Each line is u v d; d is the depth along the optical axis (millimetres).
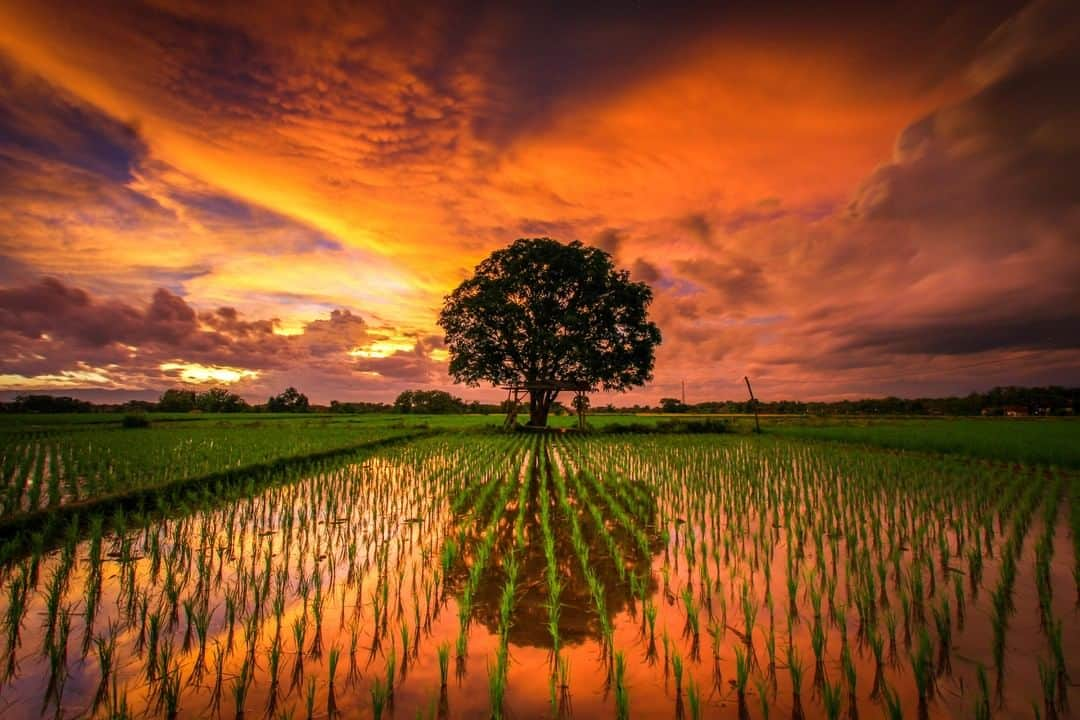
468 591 5305
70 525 7480
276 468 14234
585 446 22516
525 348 36281
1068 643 4504
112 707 3584
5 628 4715
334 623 4965
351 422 42438
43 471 12727
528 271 35188
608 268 36375
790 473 13992
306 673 4094
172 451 16594
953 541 7625
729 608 5320
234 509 8750
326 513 9531
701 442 25062
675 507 9844
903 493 11094
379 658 4332
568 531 8336
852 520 8867
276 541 7719
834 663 4242
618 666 3561
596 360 35062
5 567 6418
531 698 3783
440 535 8102
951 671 4094
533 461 16938
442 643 4586
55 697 3732
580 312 35750
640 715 3584
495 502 10461
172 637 4645
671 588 5879
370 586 5922
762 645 4559
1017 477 13211
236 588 5805
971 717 3553
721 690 3883
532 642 4602
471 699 3762
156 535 6637
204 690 3840
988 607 5281
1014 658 4281
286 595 5617
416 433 29828
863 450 20516
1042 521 8773
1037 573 5914
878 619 5043
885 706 3676
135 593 5582
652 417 61281
